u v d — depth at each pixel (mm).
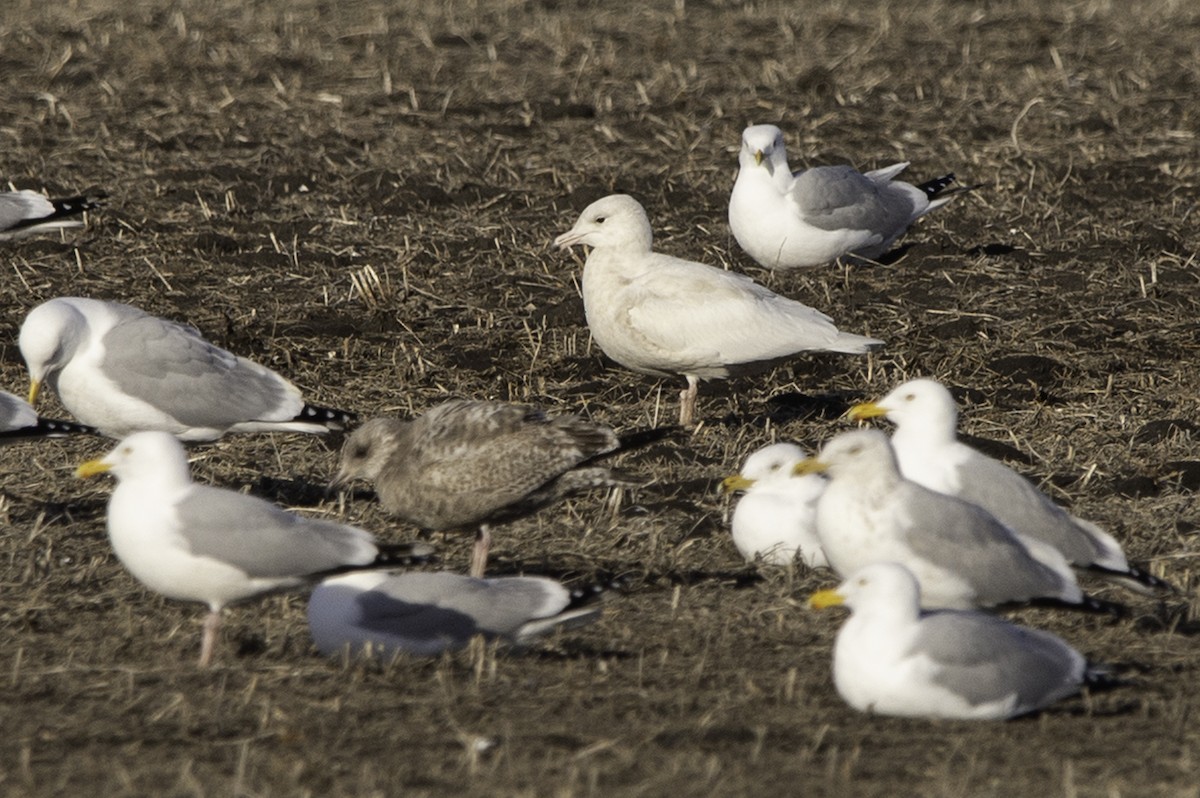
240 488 13453
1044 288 19250
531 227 21328
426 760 8586
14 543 12125
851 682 9234
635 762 8586
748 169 19031
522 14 34469
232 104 26859
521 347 17297
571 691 9594
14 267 19125
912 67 30531
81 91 27281
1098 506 13219
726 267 19828
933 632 9117
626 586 11516
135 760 8562
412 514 11859
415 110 26859
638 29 33281
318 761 8539
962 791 8203
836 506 10438
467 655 10008
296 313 18141
